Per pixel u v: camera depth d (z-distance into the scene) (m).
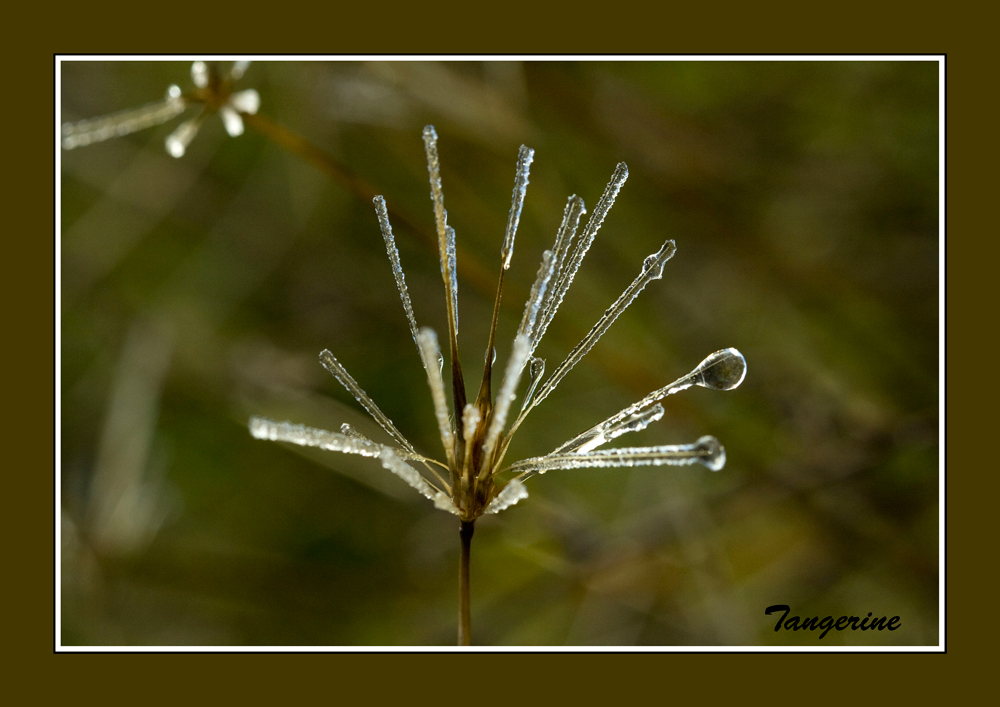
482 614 0.43
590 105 0.45
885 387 0.43
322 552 0.45
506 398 0.32
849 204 0.45
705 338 0.45
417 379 0.47
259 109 0.48
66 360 0.48
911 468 0.40
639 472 0.45
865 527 0.40
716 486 0.43
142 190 0.51
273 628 0.43
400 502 0.46
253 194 0.51
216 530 0.45
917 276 0.43
